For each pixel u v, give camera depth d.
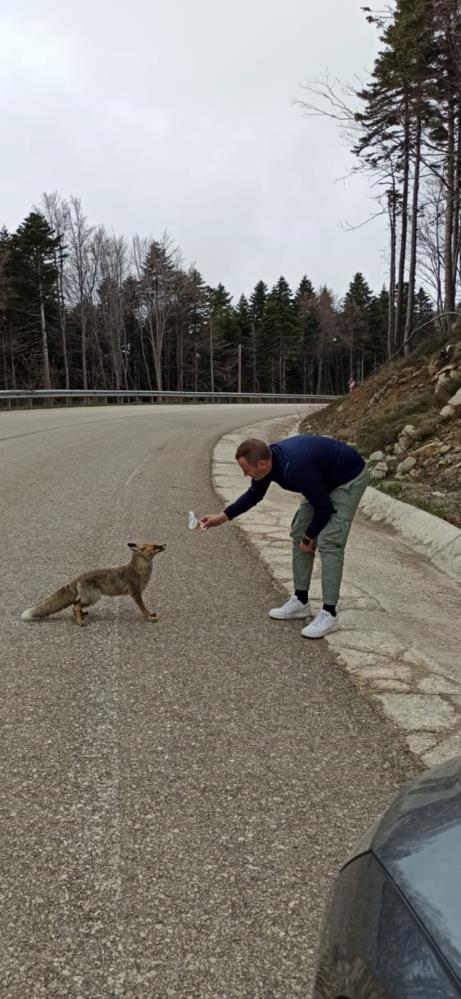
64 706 3.49
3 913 2.14
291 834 2.55
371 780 2.94
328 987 1.30
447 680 4.02
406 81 12.39
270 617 4.98
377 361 89.81
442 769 1.63
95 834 2.52
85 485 9.88
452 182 16.17
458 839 1.29
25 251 44.62
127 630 4.64
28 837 2.49
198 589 5.62
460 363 13.85
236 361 77.06
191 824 2.59
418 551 7.55
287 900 2.22
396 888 1.25
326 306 80.88
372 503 9.77
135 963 1.97
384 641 4.61
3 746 3.11
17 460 11.70
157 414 26.08
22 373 53.16
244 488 10.62
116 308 55.59
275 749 3.16
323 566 4.62
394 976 1.11
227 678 3.91
